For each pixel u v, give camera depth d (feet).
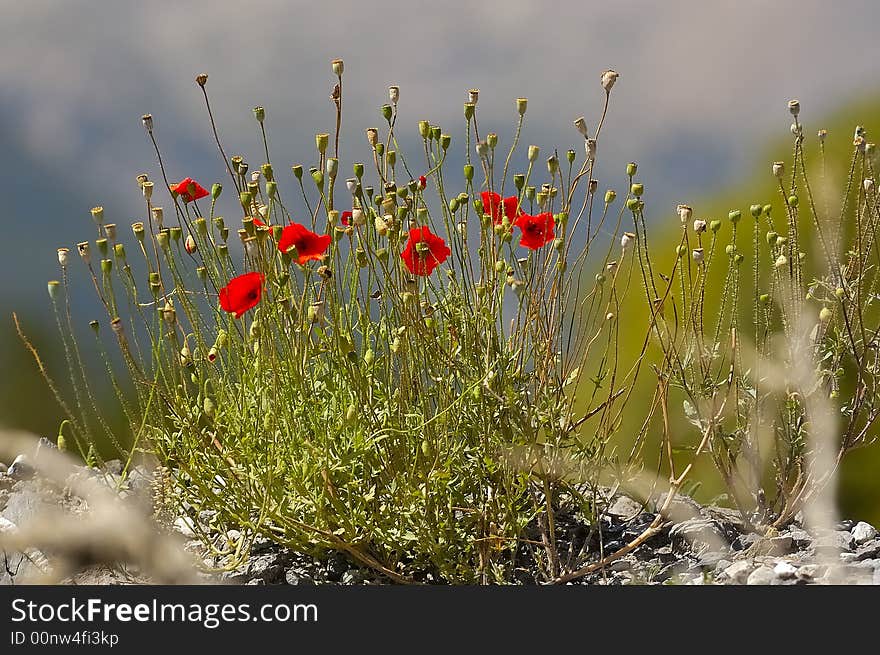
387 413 7.97
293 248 7.84
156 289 8.09
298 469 7.95
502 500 8.03
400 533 7.98
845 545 8.28
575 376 8.19
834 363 8.35
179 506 8.22
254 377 8.16
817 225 8.25
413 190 8.02
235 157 8.14
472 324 8.02
